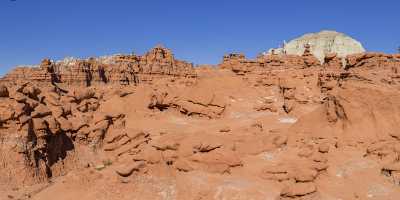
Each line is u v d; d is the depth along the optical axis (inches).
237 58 3651.6
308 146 1777.8
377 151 1652.3
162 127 2384.4
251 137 1820.9
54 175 1710.1
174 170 1541.6
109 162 1806.1
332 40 5890.8
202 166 1552.7
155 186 1444.4
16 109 1652.3
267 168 1526.8
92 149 1930.4
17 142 1609.3
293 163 1578.5
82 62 2888.8
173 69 3521.2
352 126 1824.6
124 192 1413.6
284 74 3277.6
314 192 1352.1
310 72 3255.4
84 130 1979.6
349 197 1376.7
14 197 1466.5
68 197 1411.2
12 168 1571.1
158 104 2765.7
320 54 5792.3
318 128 1924.2
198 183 1432.1
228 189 1390.3
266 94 3088.1
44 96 2042.3
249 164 1604.3
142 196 1397.6
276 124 2380.7
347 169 1568.7
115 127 2122.3
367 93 1866.4
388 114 1808.6
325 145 1732.3
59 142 1817.2
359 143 1758.1
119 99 2635.3
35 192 1521.9
